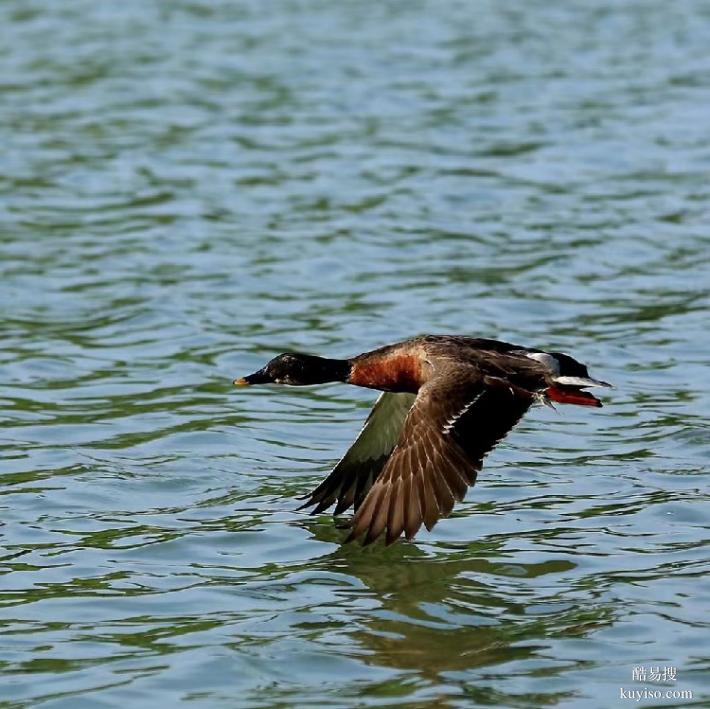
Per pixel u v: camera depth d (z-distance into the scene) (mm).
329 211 20609
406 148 23422
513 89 26719
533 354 10375
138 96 26266
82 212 20594
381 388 11125
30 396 14695
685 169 22203
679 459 13008
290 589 10570
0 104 25719
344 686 9078
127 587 10602
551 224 19953
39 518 11883
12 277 18062
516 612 10148
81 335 16406
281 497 12398
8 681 9141
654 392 14641
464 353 10438
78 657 9477
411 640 9695
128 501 12273
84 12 32719
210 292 17641
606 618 9984
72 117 25047
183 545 11359
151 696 8930
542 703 8828
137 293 17609
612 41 30391
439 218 20297
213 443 13562
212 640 9711
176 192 21438
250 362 15633
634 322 16516
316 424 14164
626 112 25219
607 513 11906
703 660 9359
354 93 26500
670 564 10875
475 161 22734
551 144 23516
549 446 13461
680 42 30219
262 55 29109
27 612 10172
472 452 9766
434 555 11180
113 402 14578
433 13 32906
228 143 23781
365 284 17891
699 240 19188
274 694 8969
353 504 11852
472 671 9281
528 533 11562
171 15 32500
